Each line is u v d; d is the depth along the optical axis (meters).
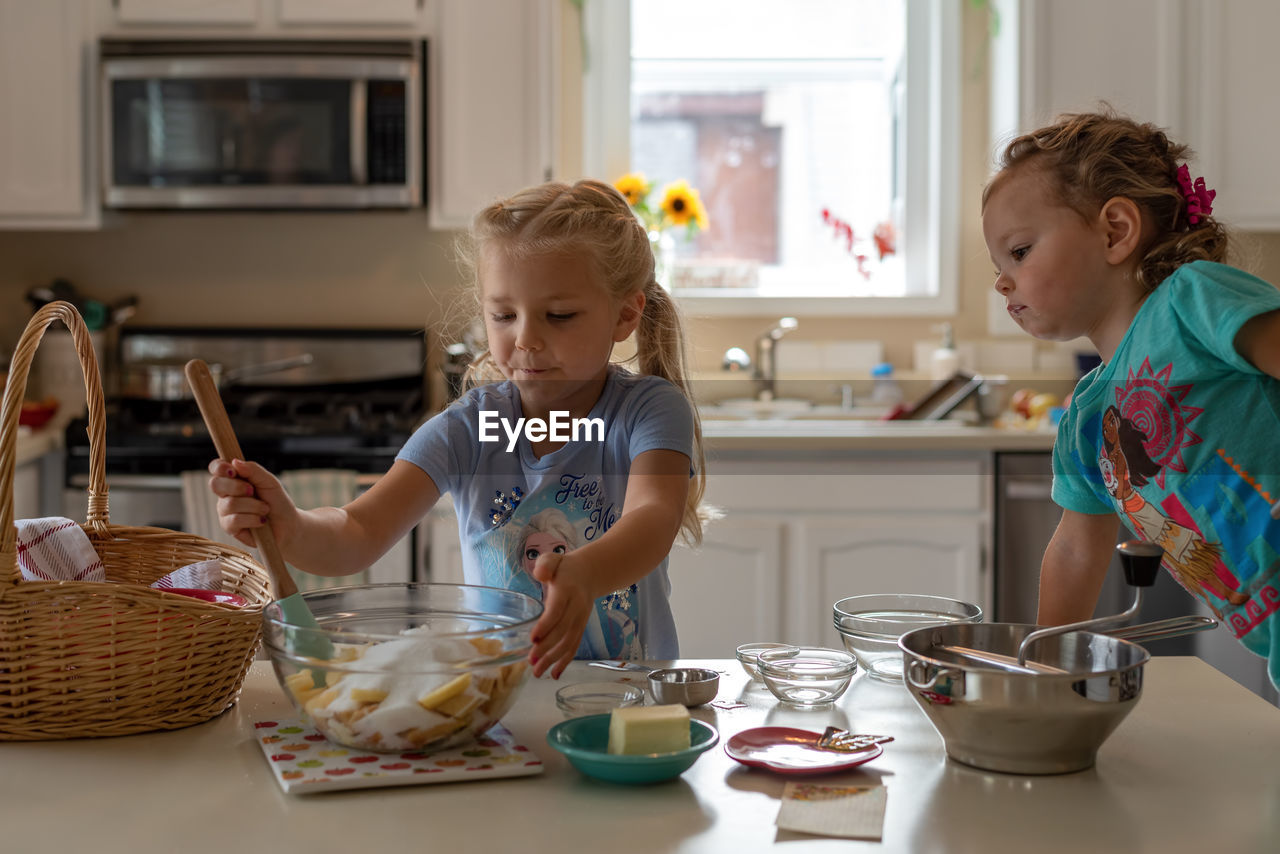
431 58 3.10
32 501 2.85
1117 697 0.79
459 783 0.79
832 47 3.64
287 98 3.02
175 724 0.91
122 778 0.80
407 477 1.27
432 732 0.81
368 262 3.44
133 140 3.03
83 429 2.81
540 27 3.10
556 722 0.92
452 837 0.70
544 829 0.71
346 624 0.97
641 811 0.74
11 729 0.88
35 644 0.88
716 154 3.67
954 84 3.45
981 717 0.80
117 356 3.38
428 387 3.42
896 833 0.70
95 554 1.08
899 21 3.58
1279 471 1.08
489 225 1.23
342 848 0.68
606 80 3.58
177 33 3.06
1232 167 3.13
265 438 2.78
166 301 3.44
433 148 3.12
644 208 3.42
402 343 3.37
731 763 0.83
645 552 1.02
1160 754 0.85
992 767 0.81
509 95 3.11
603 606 1.29
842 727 0.91
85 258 3.42
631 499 1.20
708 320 3.50
